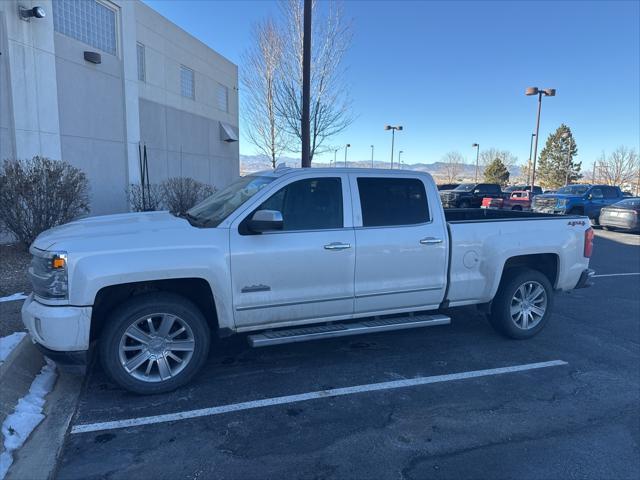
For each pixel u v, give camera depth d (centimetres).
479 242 528
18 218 877
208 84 2300
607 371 482
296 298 451
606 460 329
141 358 406
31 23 1109
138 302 399
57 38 1209
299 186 461
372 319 505
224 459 325
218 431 359
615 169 7044
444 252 510
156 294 405
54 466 312
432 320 505
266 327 451
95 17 1359
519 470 317
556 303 761
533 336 575
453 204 3034
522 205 2706
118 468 313
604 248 1447
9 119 1065
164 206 1556
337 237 463
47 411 383
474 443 348
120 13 1442
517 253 541
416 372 471
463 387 440
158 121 1847
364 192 486
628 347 554
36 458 320
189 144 2116
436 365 490
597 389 440
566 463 325
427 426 370
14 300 630
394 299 495
